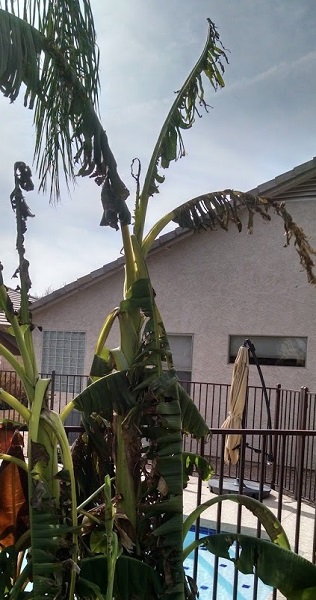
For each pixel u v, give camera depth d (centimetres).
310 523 668
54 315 1277
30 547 257
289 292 1045
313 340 1016
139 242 297
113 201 264
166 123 316
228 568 612
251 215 351
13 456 277
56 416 255
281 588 273
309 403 962
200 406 1098
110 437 293
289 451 962
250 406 1059
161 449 271
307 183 994
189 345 1146
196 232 339
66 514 252
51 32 279
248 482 830
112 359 299
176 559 260
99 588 248
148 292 288
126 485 275
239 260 1097
